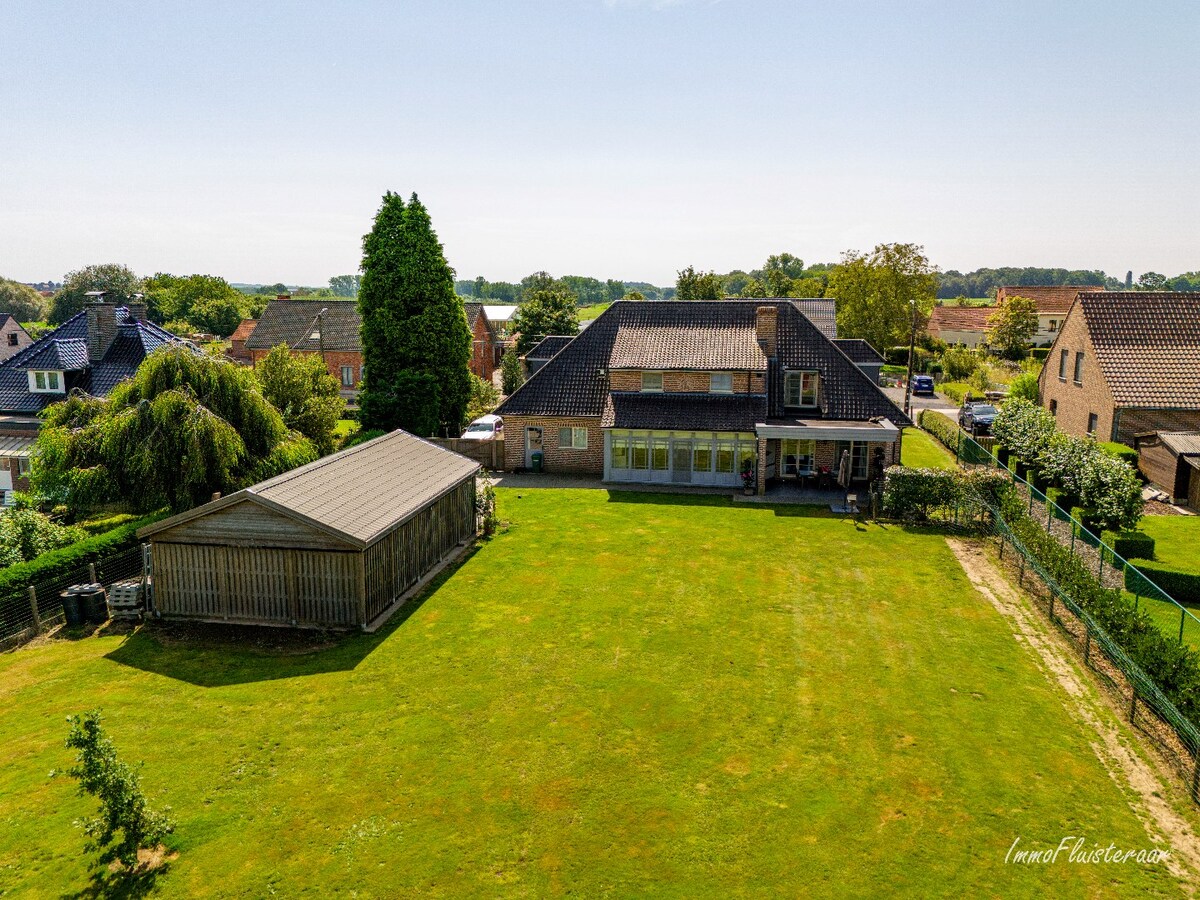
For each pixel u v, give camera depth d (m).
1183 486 27.97
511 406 35.84
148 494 23.83
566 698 15.29
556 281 85.81
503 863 10.88
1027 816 11.93
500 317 88.94
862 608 19.94
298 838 11.32
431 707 14.91
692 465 33.31
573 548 24.72
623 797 12.30
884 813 11.98
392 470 22.77
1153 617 18.80
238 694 15.38
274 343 66.25
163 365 25.00
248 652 17.27
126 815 10.53
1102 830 11.63
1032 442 31.33
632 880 10.58
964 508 27.16
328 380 35.72
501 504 30.25
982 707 15.05
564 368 36.62
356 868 10.76
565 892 10.35
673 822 11.73
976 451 35.44
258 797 12.20
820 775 12.90
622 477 34.03
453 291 42.81
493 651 17.34
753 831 11.55
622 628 18.62
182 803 12.03
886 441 32.53
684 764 13.17
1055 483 28.34
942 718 14.66
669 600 20.41
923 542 25.44
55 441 23.91
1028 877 10.70
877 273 77.31
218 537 18.58
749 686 15.84
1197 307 35.62
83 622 18.77
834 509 29.23
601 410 34.94
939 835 11.50
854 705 15.12
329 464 21.09
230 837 11.33
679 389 34.06
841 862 10.95
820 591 21.08
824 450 33.53
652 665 16.72
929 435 45.94
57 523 24.05
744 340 34.59
